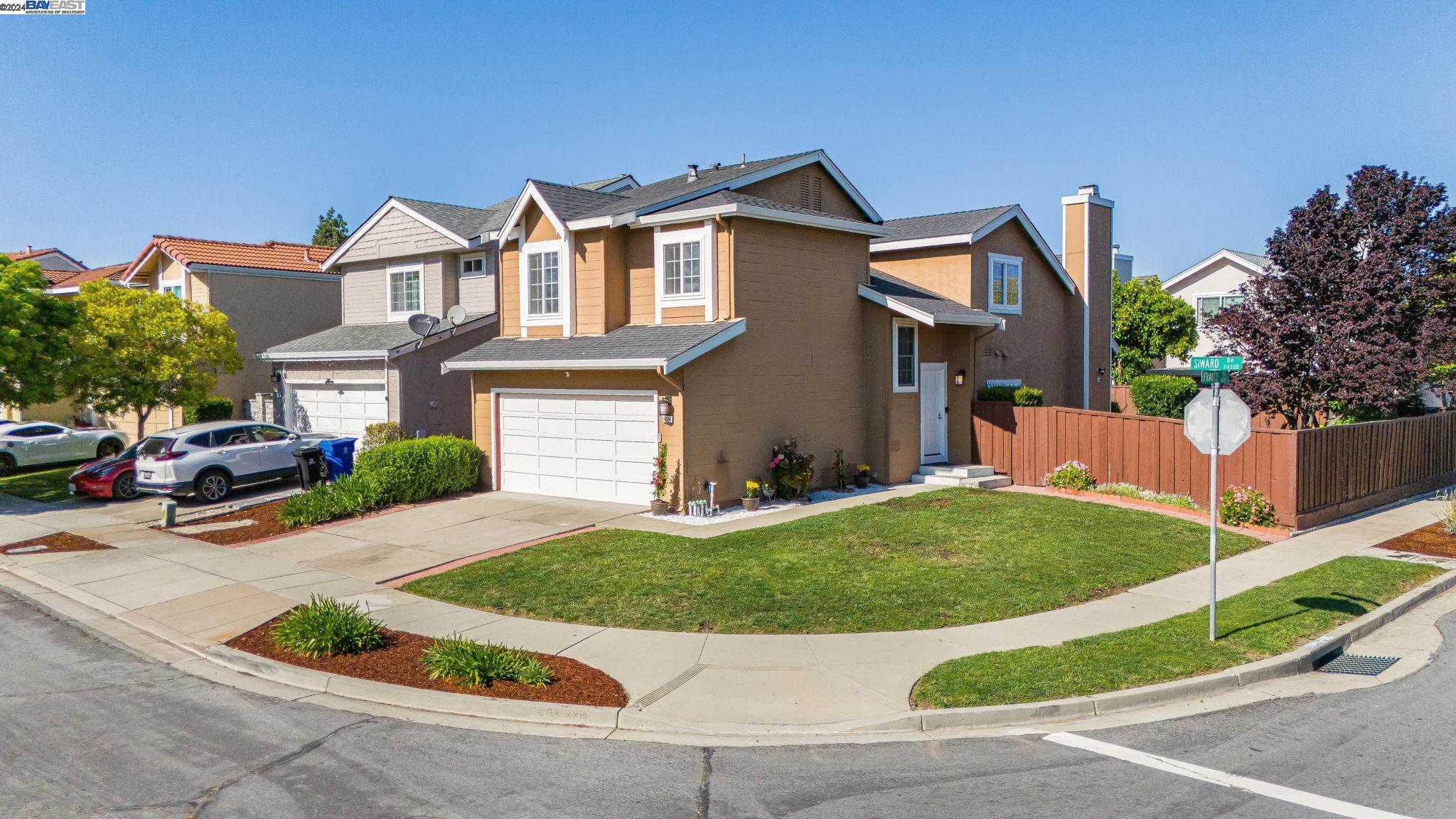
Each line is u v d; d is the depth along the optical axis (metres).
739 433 17.42
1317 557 13.90
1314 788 6.62
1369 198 20.48
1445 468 20.81
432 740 7.77
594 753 7.48
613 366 16.50
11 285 20.48
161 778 6.94
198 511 18.89
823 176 21.73
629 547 13.94
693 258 17.81
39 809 6.41
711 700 8.48
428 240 25.19
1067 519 15.47
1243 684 8.95
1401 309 19.97
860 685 8.76
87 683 9.33
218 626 11.12
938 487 19.48
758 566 12.73
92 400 24.05
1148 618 10.73
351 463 20.89
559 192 20.02
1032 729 7.92
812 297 18.81
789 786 6.80
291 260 31.30
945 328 21.56
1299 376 20.19
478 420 20.25
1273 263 21.62
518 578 12.54
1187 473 17.56
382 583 12.81
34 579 13.94
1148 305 38.06
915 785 6.79
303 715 8.38
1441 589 12.42
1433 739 7.53
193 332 24.84
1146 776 6.89
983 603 11.19
